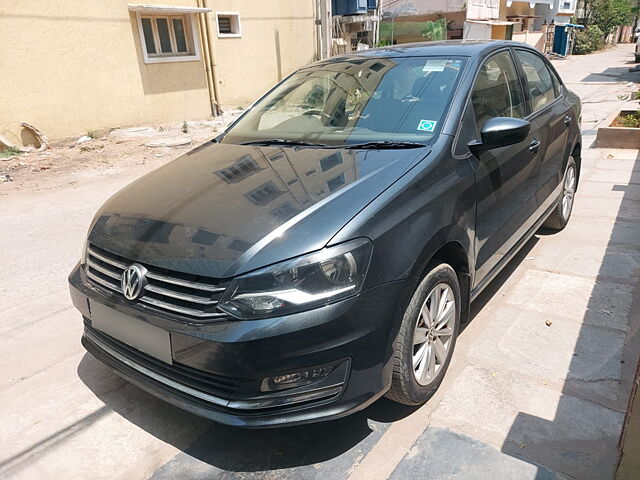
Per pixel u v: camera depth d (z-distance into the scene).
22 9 9.15
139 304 2.24
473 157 2.84
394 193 2.33
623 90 14.64
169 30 11.80
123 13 10.68
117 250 2.37
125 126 11.17
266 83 14.59
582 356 2.92
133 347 2.34
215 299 2.04
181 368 2.18
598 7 42.84
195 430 2.54
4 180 7.65
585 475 2.14
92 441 2.50
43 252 4.87
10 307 3.82
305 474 2.23
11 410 2.72
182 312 2.11
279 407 2.07
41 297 3.97
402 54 3.50
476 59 3.23
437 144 2.70
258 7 13.77
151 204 2.60
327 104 3.38
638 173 6.39
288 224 2.17
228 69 13.35
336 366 2.08
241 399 2.07
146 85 11.40
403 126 2.91
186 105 12.38
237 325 2.00
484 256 2.96
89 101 10.44
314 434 2.45
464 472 2.19
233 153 3.12
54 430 2.57
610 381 2.70
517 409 2.53
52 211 6.14
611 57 31.14
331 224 2.14
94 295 2.45
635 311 3.35
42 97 9.70
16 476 2.31
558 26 33.00
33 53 9.44
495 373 2.80
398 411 2.56
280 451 2.37
